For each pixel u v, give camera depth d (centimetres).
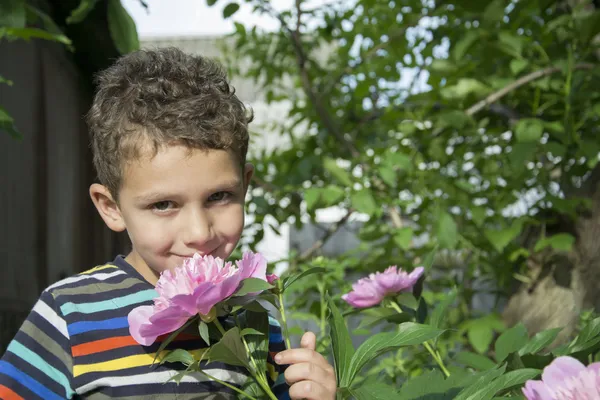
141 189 103
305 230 447
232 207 107
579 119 252
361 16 328
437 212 244
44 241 241
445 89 241
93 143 118
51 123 251
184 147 101
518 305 257
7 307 214
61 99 259
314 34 362
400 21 336
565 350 110
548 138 264
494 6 232
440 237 237
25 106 234
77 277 119
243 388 111
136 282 117
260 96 506
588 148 219
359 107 360
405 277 126
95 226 284
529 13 248
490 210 300
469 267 299
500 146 287
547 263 255
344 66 347
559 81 237
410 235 248
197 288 88
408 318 123
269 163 357
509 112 260
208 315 92
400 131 274
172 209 103
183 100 107
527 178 259
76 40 251
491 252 278
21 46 233
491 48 248
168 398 108
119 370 108
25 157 233
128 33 183
